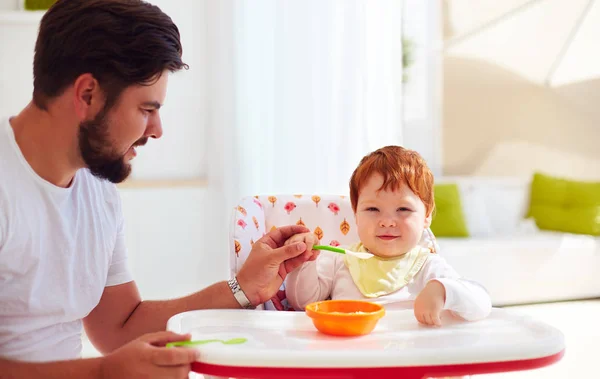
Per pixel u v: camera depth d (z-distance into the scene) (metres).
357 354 0.83
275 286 1.23
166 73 1.06
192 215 3.07
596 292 3.67
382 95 2.83
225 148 2.93
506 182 4.18
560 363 2.43
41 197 1.08
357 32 2.82
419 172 1.35
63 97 1.03
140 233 3.04
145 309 1.28
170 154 3.10
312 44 2.83
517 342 0.90
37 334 1.12
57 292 1.11
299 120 2.85
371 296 1.30
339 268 1.39
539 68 4.45
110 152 1.05
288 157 2.86
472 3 4.27
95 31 0.99
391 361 0.83
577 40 4.47
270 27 2.87
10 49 2.91
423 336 0.97
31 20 2.83
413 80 4.21
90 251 1.17
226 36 2.90
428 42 4.22
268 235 1.25
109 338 1.29
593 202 3.99
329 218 1.48
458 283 1.08
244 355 0.83
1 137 1.06
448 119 4.30
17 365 0.94
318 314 0.98
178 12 3.06
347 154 2.84
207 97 3.11
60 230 1.10
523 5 4.34
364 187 1.36
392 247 1.33
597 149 4.62
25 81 2.93
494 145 4.41
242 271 1.21
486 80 4.36
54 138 1.06
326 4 2.82
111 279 1.29
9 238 1.04
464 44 4.29
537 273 3.53
